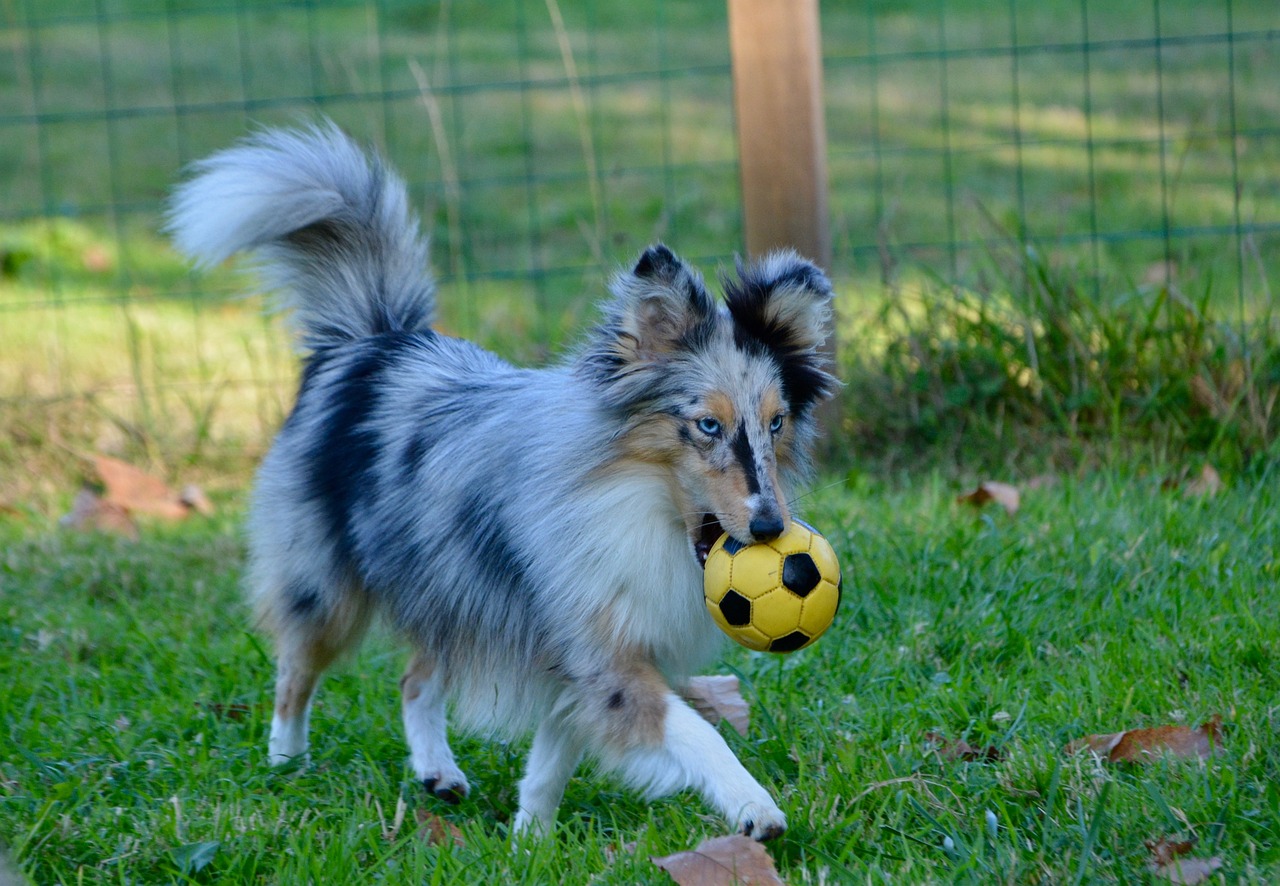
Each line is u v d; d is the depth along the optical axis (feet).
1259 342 26.25
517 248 41.22
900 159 48.03
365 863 14.42
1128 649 18.49
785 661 19.17
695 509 14.76
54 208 40.37
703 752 13.97
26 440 29.22
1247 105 48.80
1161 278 33.04
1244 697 16.75
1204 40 29.35
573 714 15.06
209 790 16.03
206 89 54.44
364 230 19.19
